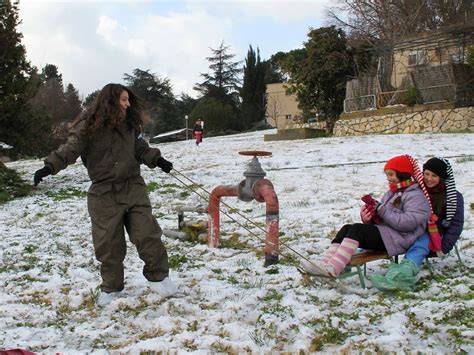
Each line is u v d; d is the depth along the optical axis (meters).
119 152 5.12
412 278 5.24
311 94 36.66
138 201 5.25
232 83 89.50
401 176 5.41
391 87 32.25
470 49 28.08
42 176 4.84
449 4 45.41
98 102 5.02
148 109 5.45
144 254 5.29
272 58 86.12
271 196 6.48
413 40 30.72
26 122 18.84
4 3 18.16
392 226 5.33
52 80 76.31
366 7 45.66
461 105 28.19
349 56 35.62
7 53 18.34
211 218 7.63
